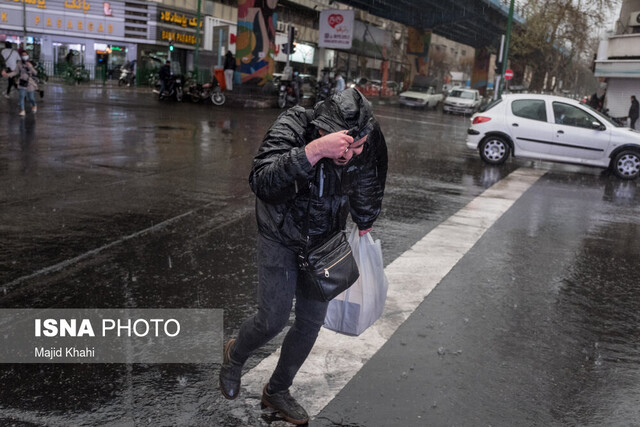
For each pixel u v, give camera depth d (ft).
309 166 7.38
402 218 24.18
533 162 47.16
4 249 16.78
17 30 126.72
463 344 12.49
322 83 102.32
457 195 30.27
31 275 14.93
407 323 13.43
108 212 21.54
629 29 103.40
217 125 55.11
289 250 8.44
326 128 7.70
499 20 169.07
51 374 10.39
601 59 103.40
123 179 27.63
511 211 27.09
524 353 12.26
